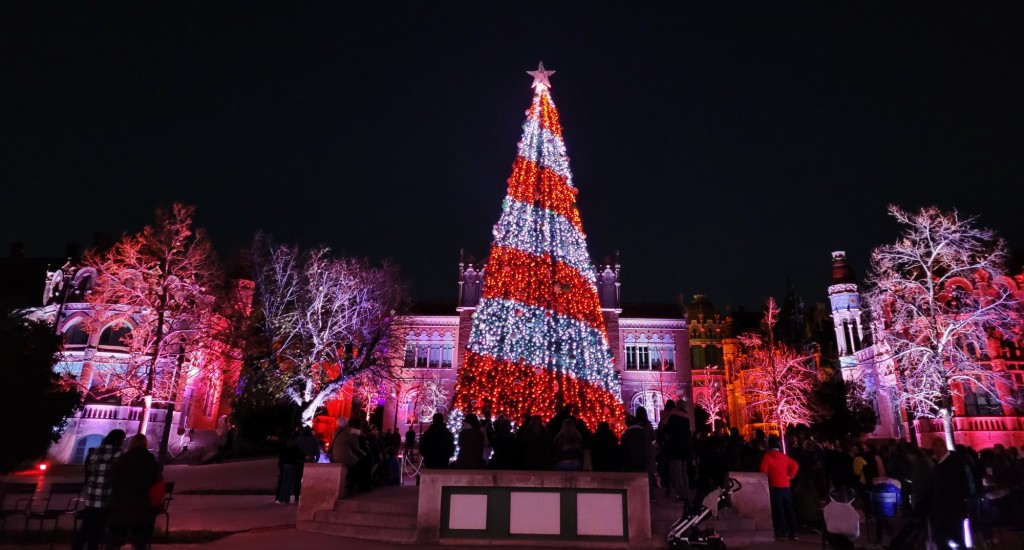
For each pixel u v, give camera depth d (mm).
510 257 34562
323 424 38438
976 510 13094
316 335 37531
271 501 21328
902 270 34219
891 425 45312
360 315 40938
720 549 12281
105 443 10781
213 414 47969
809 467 18516
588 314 34812
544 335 33375
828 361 59500
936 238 31969
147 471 9586
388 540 13484
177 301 36094
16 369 21797
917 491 11859
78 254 53344
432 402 56094
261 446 41875
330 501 15812
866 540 15547
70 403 24094
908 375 33125
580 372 33500
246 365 39062
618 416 34188
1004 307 32531
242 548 12656
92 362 41594
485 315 33688
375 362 39812
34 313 44844
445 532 13133
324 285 38688
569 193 36469
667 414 17547
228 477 29172
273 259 39031
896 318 33531
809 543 14445
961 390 38781
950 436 29922
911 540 11586
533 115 37406
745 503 15383
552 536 13016
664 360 60125
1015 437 37781
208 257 37625
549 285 34188
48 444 23234
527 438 15062
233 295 40656
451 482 13398
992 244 33469
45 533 13977
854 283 53250
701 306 72188
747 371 62781
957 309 34562
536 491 13281
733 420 67438
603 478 13195
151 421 42156
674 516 14688
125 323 42688
